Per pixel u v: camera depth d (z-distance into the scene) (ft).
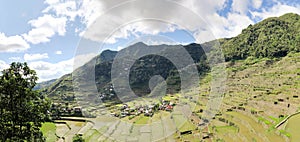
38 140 45.34
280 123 103.96
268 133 97.66
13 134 41.60
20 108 42.55
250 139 92.58
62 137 94.84
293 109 121.90
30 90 44.45
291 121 104.12
